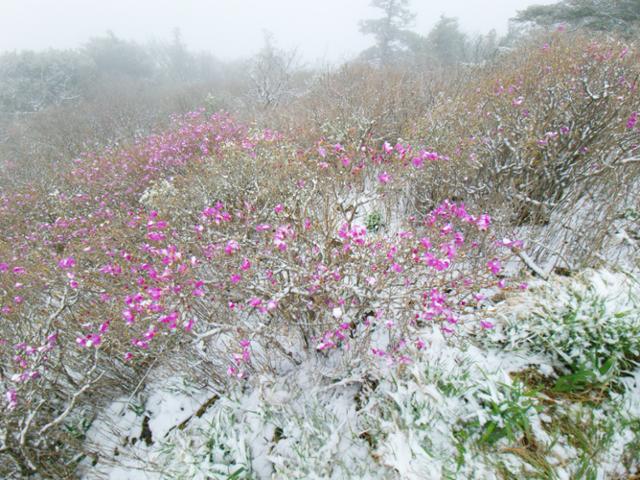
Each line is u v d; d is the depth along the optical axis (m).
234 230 2.93
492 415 1.67
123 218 4.14
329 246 2.32
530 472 1.52
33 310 2.93
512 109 3.44
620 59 3.96
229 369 2.08
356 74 8.12
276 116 7.09
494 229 2.62
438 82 6.30
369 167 3.45
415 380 1.86
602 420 1.67
